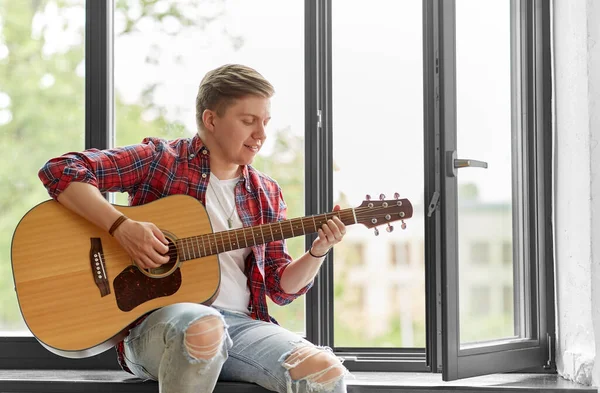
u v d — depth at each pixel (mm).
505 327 2330
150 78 2551
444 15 2109
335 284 2564
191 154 2064
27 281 1860
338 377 1839
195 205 1973
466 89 2205
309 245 2480
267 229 1942
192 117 2543
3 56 2553
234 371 1951
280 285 2072
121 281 1886
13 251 1870
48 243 1887
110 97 2525
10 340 2453
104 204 1886
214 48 2543
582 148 2242
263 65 2533
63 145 2537
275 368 1860
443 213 2090
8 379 2166
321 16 2496
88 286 1873
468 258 2193
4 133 2545
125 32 2553
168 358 1761
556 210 2408
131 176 2008
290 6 2525
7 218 2529
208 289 1916
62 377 2236
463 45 2197
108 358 2441
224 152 2039
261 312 2068
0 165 2539
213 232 1951
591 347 2188
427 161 2174
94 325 1853
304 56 2488
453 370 2076
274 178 2525
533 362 2352
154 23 2557
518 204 2402
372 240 2582
